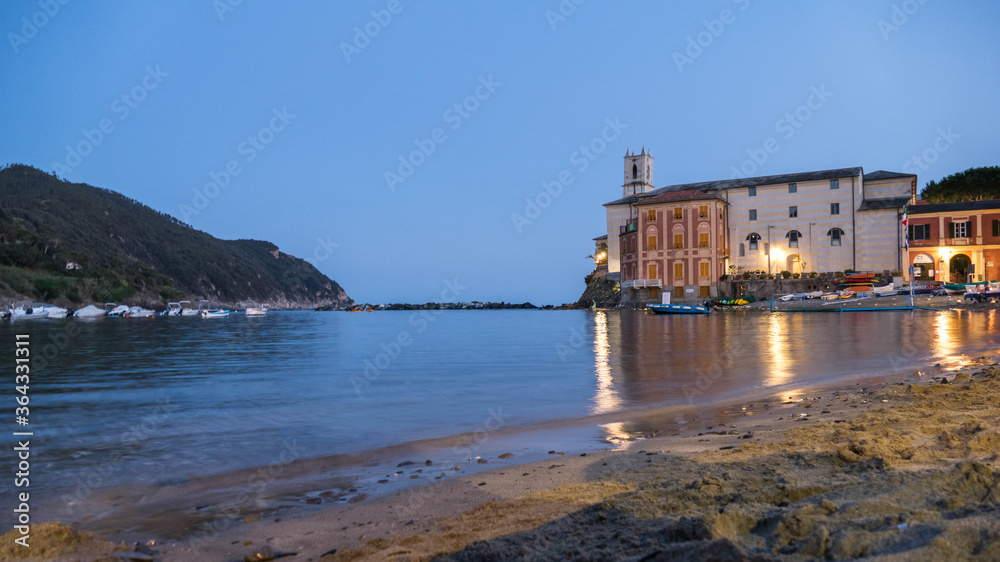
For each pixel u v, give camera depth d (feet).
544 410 47.09
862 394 46.03
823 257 276.82
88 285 497.46
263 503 25.43
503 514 21.66
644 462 28.30
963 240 236.84
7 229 494.59
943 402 36.65
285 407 50.47
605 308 335.88
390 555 18.37
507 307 620.90
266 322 331.16
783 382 58.34
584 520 19.27
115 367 87.71
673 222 291.38
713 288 282.36
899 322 151.33
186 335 187.01
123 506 25.35
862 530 15.07
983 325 132.98
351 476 29.48
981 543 13.34
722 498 20.11
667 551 14.71
